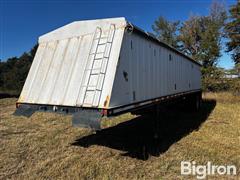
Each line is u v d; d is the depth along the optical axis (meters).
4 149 5.94
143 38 5.81
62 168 4.75
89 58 4.86
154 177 4.42
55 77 5.29
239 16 25.23
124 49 4.78
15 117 10.60
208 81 23.44
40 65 5.77
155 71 6.62
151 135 7.27
